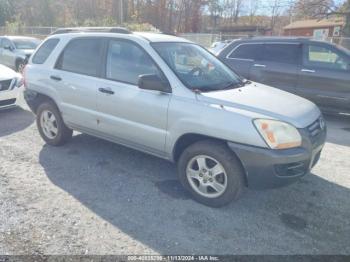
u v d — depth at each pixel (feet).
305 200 12.09
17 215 10.56
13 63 44.50
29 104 17.07
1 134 18.53
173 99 11.62
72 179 13.19
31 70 16.56
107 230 9.96
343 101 22.48
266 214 11.10
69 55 15.24
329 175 14.28
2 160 14.80
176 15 186.80
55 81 15.40
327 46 23.15
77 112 14.84
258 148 10.18
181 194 12.25
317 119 11.93
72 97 14.87
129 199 11.80
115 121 13.47
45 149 16.30
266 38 25.48
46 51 16.38
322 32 113.91
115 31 14.16
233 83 13.50
